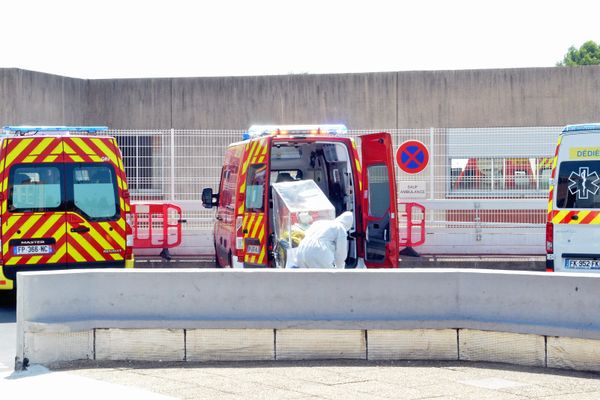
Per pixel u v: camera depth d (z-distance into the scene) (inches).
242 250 714.2
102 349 515.5
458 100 1306.6
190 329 511.5
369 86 1309.1
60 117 1306.6
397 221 652.1
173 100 1327.5
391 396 425.4
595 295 478.3
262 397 425.7
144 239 977.5
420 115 1307.8
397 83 1309.1
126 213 734.5
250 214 703.1
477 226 998.4
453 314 508.1
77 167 725.3
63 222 721.0
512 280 497.4
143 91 1331.2
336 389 439.8
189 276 513.7
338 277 510.0
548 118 1300.4
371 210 685.9
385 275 509.0
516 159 1005.8
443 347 508.4
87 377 475.2
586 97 1299.2
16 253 712.4
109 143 733.3
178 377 471.2
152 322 512.4
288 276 510.9
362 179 692.1
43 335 504.1
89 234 725.3
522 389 438.6
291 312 510.9
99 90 1338.6
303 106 1317.7
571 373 475.2
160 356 513.7
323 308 510.9
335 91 1314.0
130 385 454.6
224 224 802.8
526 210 1000.2
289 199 660.1
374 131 1026.1
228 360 511.8
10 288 713.6
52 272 510.3
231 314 511.5
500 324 497.7
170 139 1030.4
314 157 732.7
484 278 503.2
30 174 718.5
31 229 715.4
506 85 1302.9
